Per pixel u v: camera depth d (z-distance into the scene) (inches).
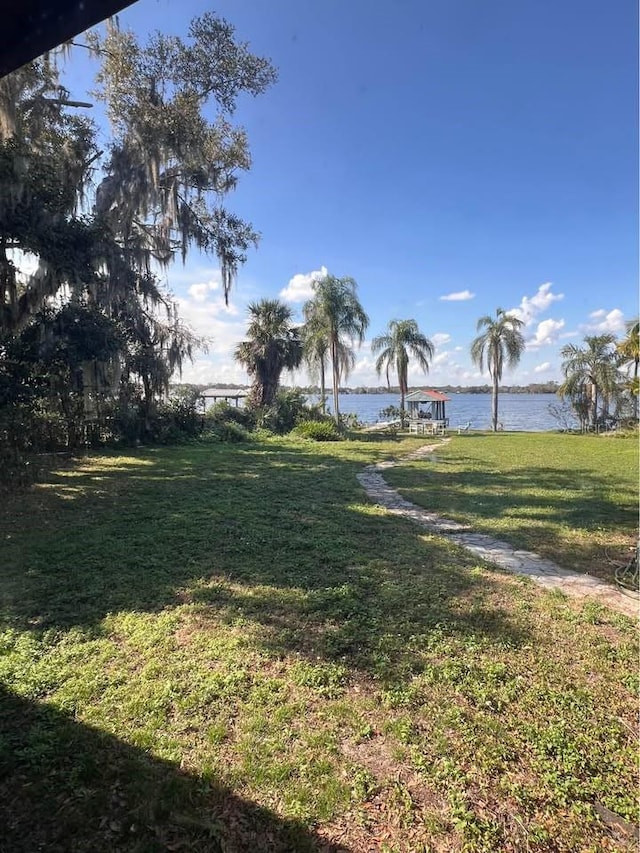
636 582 189.3
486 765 91.7
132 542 225.3
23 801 81.7
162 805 80.8
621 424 1108.5
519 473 471.5
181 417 742.5
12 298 360.5
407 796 84.3
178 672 120.8
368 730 100.7
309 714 105.6
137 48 473.7
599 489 386.0
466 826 78.3
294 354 953.5
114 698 109.7
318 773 89.0
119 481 389.1
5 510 287.3
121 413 625.0
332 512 293.6
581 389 1144.2
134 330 607.8
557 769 90.8
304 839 75.4
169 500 316.8
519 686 117.9
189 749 94.3
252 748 94.7
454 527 271.0
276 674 121.4
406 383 1181.1
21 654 128.0
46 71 351.9
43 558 203.3
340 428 946.7
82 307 414.6
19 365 359.3
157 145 488.7
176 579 182.2
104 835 75.7
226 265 637.9
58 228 343.0
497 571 199.8
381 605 163.0
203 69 501.4
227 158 590.9
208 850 73.4
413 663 126.7
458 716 105.7
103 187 502.9
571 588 184.2
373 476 450.3
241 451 620.7
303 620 151.1
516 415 2117.4
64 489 352.2
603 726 103.5
